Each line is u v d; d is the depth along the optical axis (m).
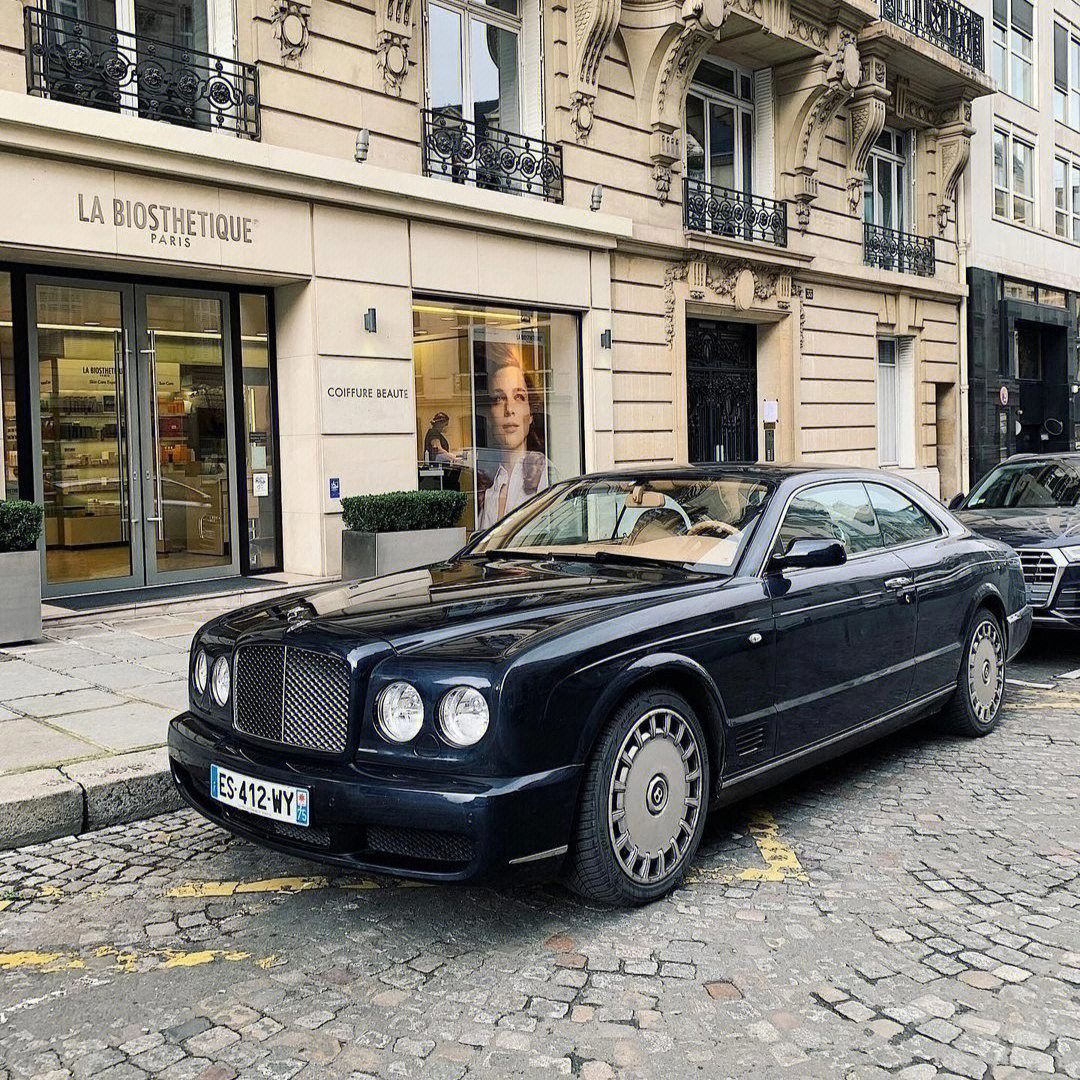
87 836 4.64
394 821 3.30
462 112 12.39
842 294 18.80
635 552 4.74
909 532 5.70
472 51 12.52
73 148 8.64
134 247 9.17
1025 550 8.13
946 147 21.73
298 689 3.58
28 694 6.43
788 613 4.43
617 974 3.29
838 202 18.55
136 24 9.59
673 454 15.19
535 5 13.05
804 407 17.97
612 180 14.05
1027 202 25.88
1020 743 5.95
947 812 4.79
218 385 10.66
